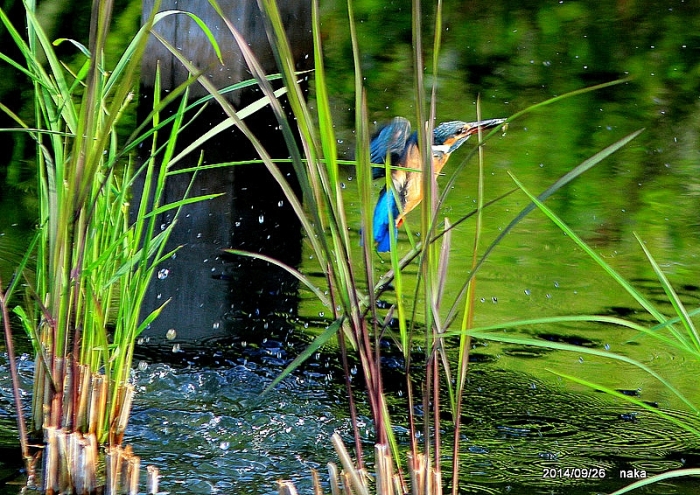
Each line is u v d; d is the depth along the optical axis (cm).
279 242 927
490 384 635
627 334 723
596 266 877
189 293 786
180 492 479
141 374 627
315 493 433
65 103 469
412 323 390
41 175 519
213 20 1222
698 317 750
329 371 654
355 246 911
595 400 613
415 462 402
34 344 520
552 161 1222
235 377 632
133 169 1091
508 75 1666
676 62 1747
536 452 539
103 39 425
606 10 2039
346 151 1225
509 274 852
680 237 957
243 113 484
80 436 470
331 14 1931
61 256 477
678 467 523
